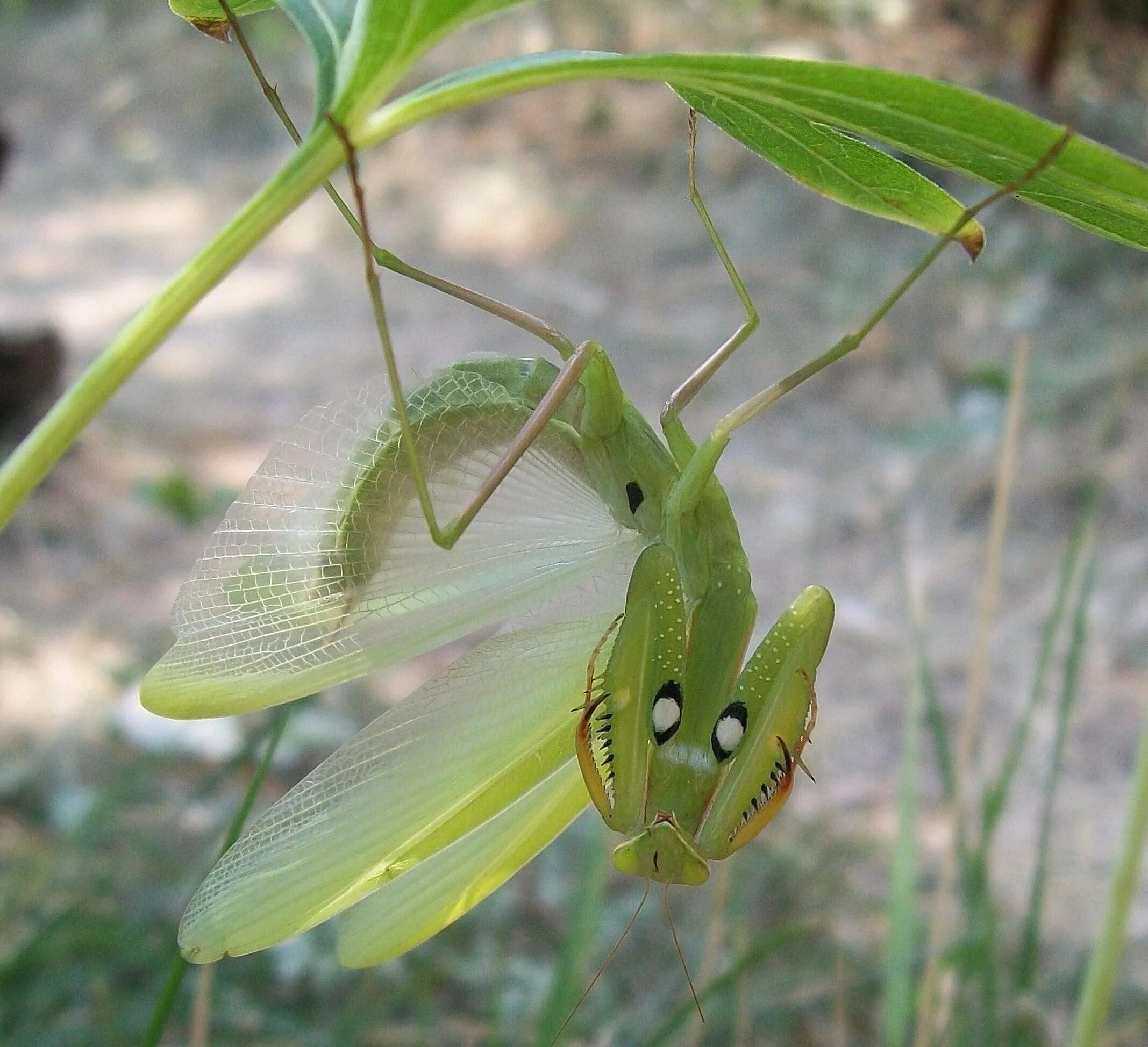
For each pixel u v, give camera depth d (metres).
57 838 0.31
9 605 0.46
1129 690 0.41
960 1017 0.22
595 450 0.15
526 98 1.03
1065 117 0.86
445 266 0.84
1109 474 0.53
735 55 0.11
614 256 0.83
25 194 1.00
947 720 0.40
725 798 0.15
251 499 0.14
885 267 0.75
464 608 0.15
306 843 0.15
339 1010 0.27
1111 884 0.16
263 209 0.11
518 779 0.16
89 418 0.11
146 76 1.14
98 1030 0.24
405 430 0.13
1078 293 0.70
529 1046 0.26
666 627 0.15
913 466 0.56
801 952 0.28
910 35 1.02
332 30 0.12
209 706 0.14
